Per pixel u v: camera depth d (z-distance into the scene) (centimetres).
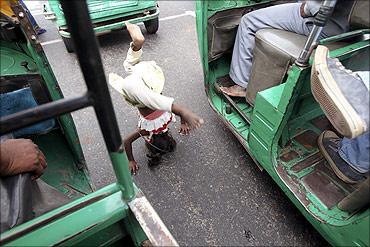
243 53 219
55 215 89
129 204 93
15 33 125
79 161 180
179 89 311
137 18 371
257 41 192
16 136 149
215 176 217
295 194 159
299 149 187
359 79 111
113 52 386
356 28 149
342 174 162
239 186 210
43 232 85
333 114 110
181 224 187
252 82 205
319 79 112
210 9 208
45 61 134
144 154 234
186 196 203
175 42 404
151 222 88
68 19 55
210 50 231
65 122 155
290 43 178
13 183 100
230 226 185
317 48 118
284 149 187
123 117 274
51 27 445
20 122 65
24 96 137
